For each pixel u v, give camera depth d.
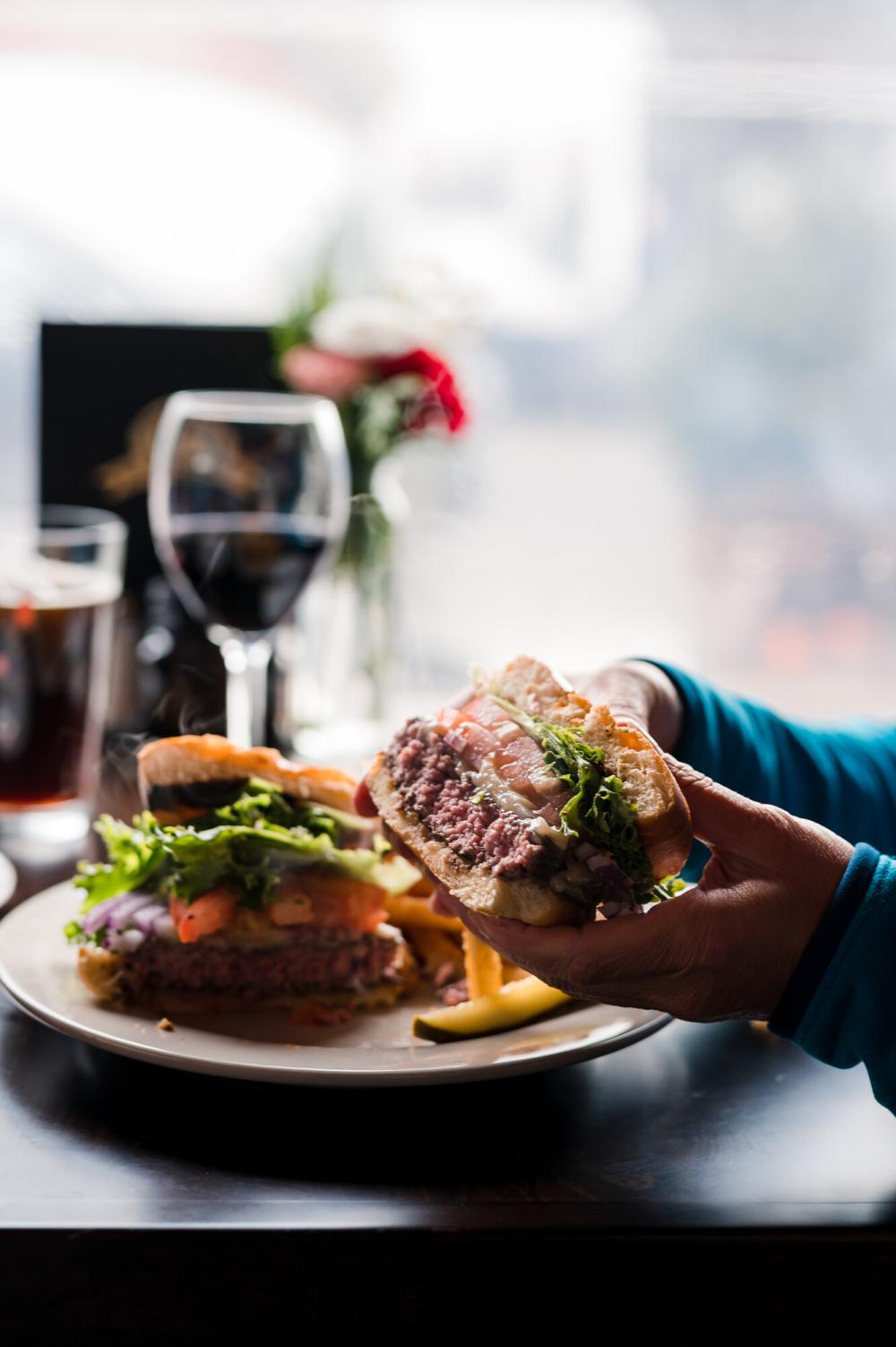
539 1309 0.90
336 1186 0.95
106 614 1.71
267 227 3.33
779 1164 1.00
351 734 2.12
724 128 3.34
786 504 3.57
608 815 1.00
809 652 3.63
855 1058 1.01
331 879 1.23
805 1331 0.91
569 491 3.54
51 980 1.18
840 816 1.51
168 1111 1.05
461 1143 1.02
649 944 0.97
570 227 3.36
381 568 2.09
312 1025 1.19
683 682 1.41
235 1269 0.89
